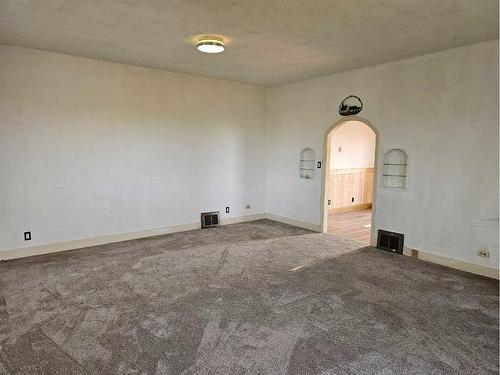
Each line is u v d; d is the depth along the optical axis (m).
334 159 7.61
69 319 2.80
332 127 5.47
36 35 3.65
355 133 7.96
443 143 4.16
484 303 3.18
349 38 3.63
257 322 2.79
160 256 4.39
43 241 4.44
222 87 5.92
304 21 3.15
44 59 4.26
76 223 4.68
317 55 4.29
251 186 6.55
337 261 4.30
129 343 2.48
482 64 3.77
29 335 2.57
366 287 3.51
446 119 4.11
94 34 3.59
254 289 3.42
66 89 4.45
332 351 2.41
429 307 3.09
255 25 3.27
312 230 5.90
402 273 3.91
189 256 4.40
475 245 3.95
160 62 4.75
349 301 3.19
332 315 2.92
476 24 3.20
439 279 3.75
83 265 4.03
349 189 8.02
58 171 4.48
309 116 5.82
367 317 2.89
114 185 4.96
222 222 6.22
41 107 4.29
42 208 4.40
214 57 4.45
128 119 4.99
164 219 5.51
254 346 2.46
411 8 2.84
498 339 2.59
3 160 4.10
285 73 5.32
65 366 2.23
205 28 3.37
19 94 4.14
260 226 6.14
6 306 3.01
